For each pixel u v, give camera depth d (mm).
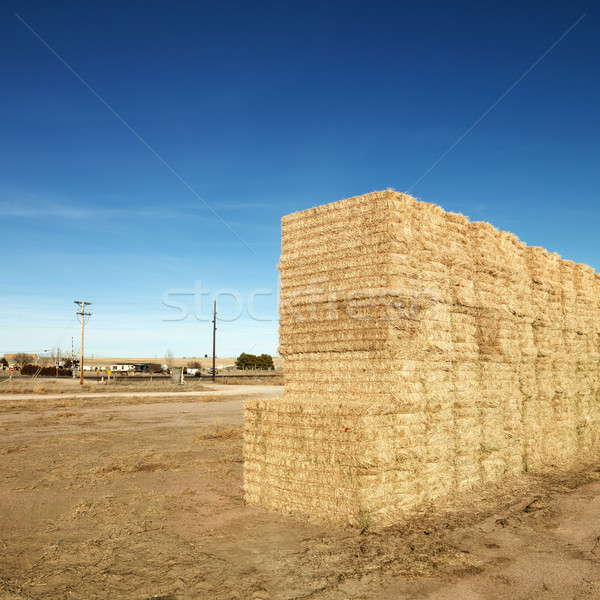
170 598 4848
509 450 9891
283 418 7863
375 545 6262
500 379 9867
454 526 7008
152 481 9891
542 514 7602
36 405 27312
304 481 7531
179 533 6777
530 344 11023
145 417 22234
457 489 8508
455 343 8867
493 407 9562
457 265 9055
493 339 9797
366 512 6977
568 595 4938
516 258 10930
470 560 5797
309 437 7520
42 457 12469
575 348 13000
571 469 10938
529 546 6285
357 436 7027
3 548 6234
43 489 9266
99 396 33844
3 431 17391
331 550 6113
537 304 11586
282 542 6406
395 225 7770
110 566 5645
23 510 7906
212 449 13609
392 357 7605
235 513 7715
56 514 7695
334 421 7266
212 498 8594
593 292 14273
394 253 7719
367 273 7875
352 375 7941
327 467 7305
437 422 8203
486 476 9188
